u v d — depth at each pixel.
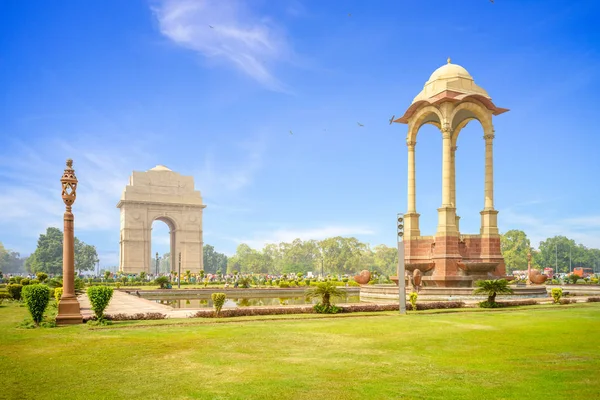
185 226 116.75
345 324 19.78
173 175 117.31
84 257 165.50
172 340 15.59
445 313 24.98
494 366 11.99
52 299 35.94
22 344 14.98
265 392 9.65
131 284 70.31
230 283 75.19
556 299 30.94
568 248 153.38
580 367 11.88
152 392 9.70
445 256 37.50
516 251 139.00
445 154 38.72
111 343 15.06
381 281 83.31
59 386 10.20
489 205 39.56
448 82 39.59
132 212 111.69
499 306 28.53
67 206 20.72
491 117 40.44
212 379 10.66
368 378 10.77
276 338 16.03
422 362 12.42
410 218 41.34
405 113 42.12
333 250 155.75
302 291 56.69
